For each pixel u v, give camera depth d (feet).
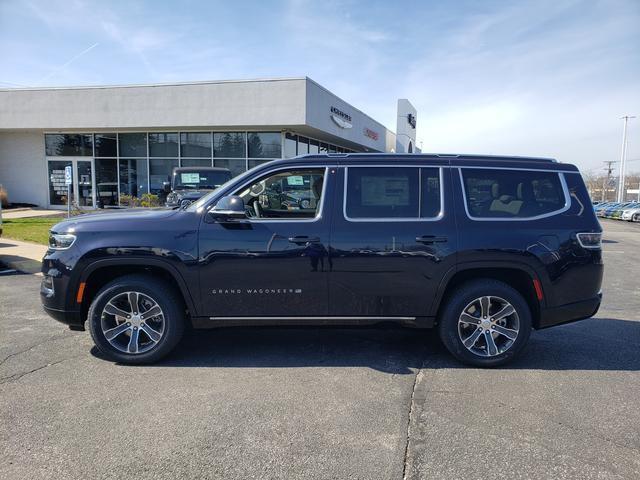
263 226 14.73
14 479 9.27
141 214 15.53
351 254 14.69
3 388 13.32
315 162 15.37
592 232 15.37
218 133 71.82
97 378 14.07
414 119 139.44
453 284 15.60
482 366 15.24
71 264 14.67
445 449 10.46
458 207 15.07
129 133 74.69
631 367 15.43
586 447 10.59
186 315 15.65
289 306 14.90
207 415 11.87
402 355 16.37
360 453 10.27
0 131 76.38
